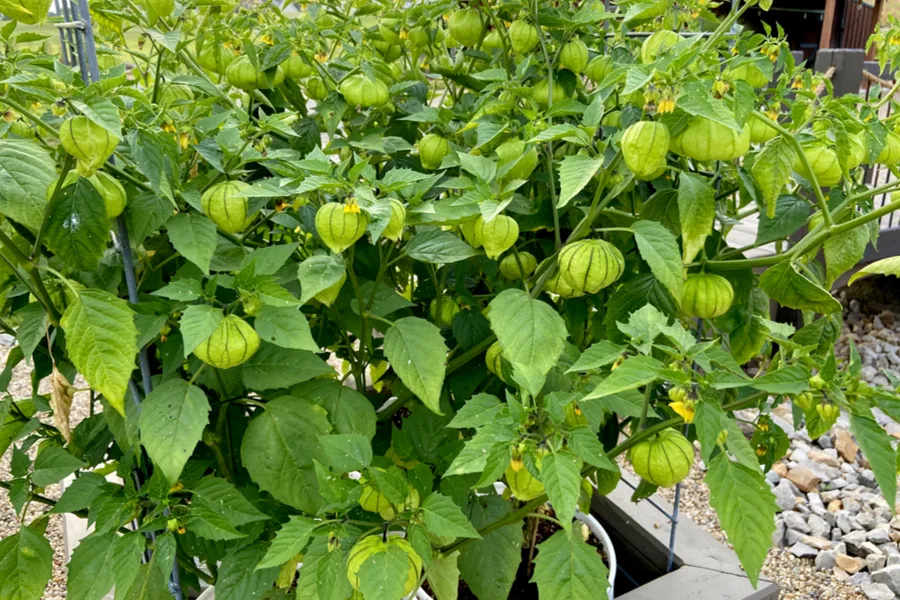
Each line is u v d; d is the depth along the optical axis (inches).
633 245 89.5
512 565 81.6
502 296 63.4
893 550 139.0
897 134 81.7
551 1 91.7
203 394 62.2
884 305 260.4
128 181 69.0
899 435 178.4
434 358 66.7
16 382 197.5
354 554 55.6
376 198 62.3
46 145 65.5
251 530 76.4
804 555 142.1
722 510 51.4
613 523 119.6
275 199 75.1
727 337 92.0
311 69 93.0
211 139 67.6
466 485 77.5
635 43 93.7
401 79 110.0
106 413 73.0
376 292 78.1
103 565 68.0
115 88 60.1
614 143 63.1
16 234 70.9
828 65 198.7
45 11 59.1
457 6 96.2
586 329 98.6
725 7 300.0
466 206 64.6
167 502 65.7
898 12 392.2
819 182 72.9
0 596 69.8
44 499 78.4
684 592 98.7
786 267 70.5
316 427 69.1
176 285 58.8
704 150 59.9
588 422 65.9
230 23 97.7
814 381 52.6
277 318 59.1
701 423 51.0
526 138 71.7
